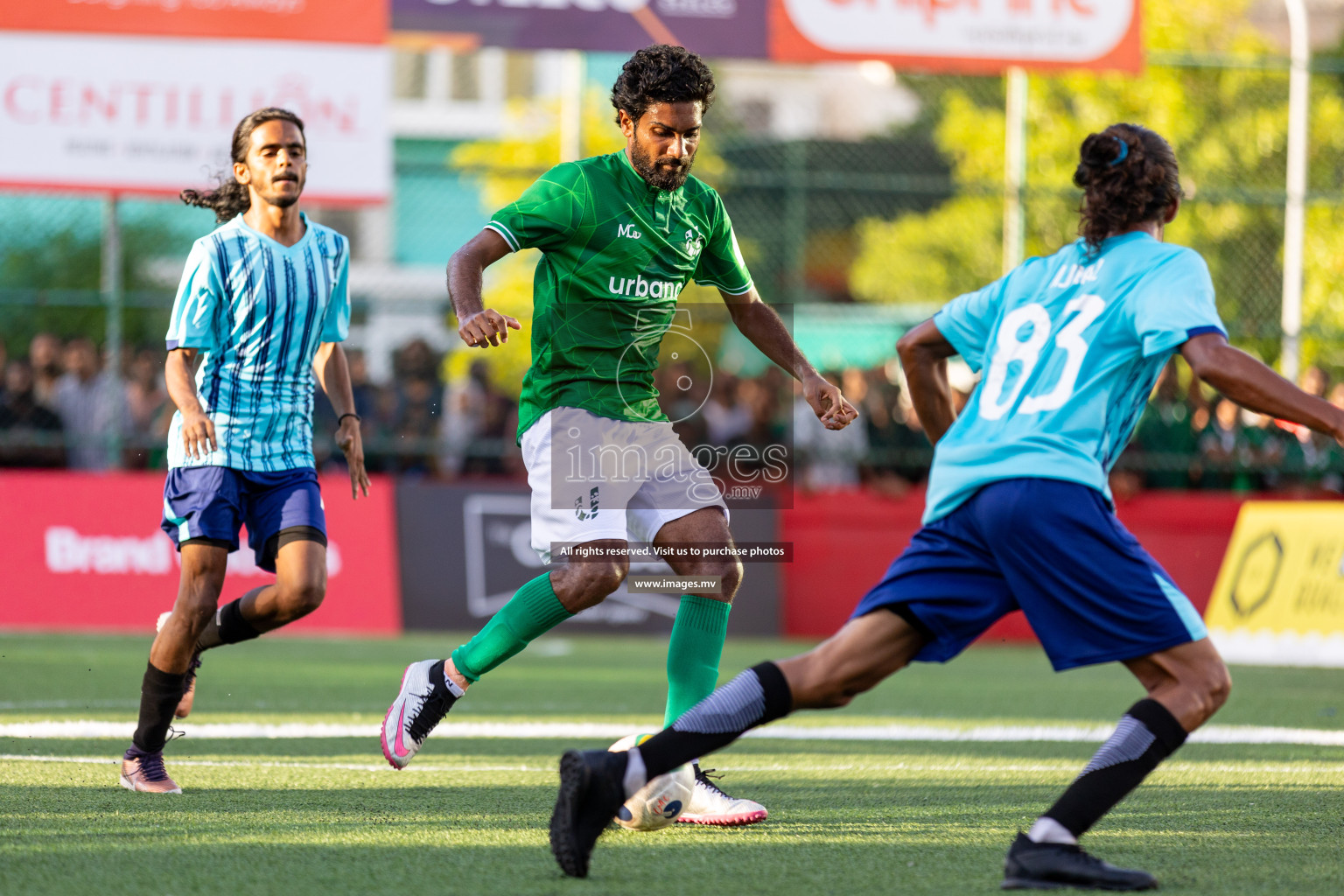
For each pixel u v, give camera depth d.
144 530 32.41
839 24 33.31
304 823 11.64
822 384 12.77
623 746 11.62
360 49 31.98
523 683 24.47
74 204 53.22
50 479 32.38
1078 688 25.81
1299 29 35.00
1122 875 9.44
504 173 34.41
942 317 10.55
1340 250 43.59
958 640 9.55
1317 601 31.34
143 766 13.14
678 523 12.18
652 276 12.28
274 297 13.16
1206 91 51.38
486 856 10.47
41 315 39.56
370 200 32.16
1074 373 9.49
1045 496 9.20
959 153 61.59
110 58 31.47
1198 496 34.00
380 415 34.16
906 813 12.78
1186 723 9.32
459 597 33.25
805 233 49.78
